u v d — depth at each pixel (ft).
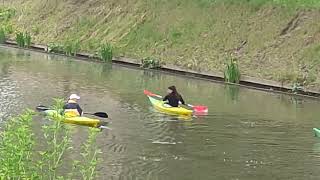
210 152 70.33
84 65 161.48
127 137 75.92
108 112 92.99
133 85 125.18
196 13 171.73
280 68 136.56
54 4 226.58
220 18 163.94
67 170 58.75
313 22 142.82
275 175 61.98
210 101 109.91
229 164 65.46
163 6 183.21
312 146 74.84
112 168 61.82
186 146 72.64
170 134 78.84
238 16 160.15
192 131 81.41
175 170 62.44
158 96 106.32
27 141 32.35
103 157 65.62
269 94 123.34
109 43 182.91
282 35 146.41
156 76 145.69
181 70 151.84
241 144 74.95
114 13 197.47
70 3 219.41
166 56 162.40
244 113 97.60
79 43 191.72
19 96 102.47
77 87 118.01
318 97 121.19
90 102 101.45
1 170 31.07
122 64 168.35
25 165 32.50
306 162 67.31
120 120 86.94
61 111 36.40
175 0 181.88
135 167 62.69
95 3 209.26
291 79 129.18
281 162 66.95
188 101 108.88
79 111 83.05
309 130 84.79
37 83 120.16
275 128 85.61
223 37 157.38
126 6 195.83
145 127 82.84
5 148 32.24
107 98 106.42
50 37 209.77
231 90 126.82
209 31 162.71
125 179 58.39
